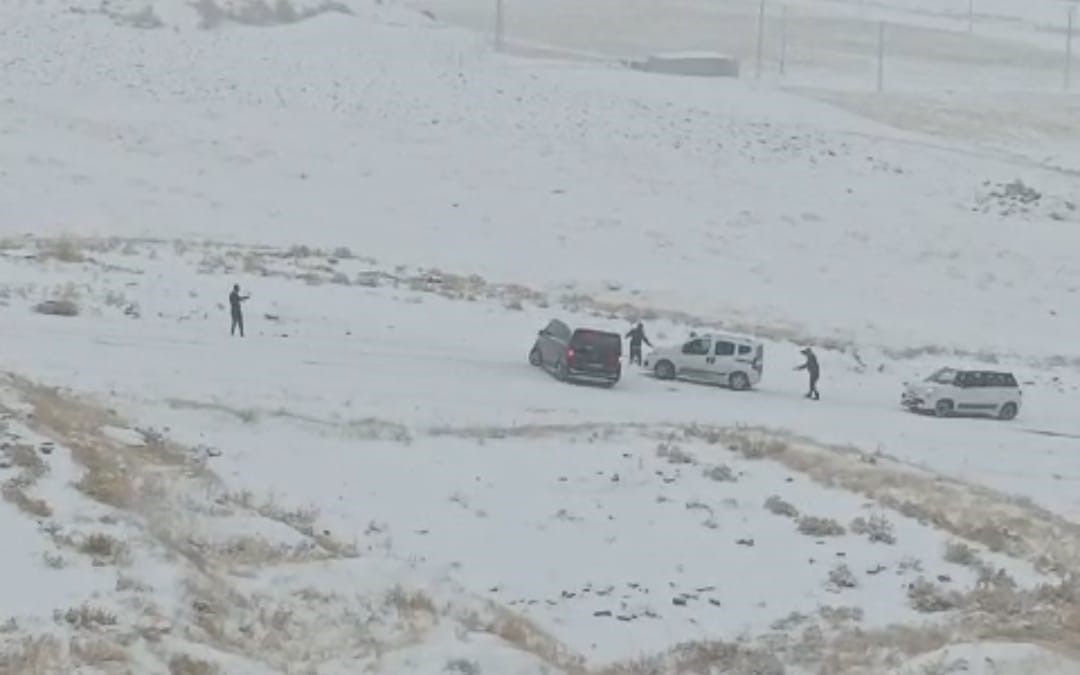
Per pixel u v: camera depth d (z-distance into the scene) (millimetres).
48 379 117938
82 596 59656
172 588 63688
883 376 191500
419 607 70125
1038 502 122312
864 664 70688
